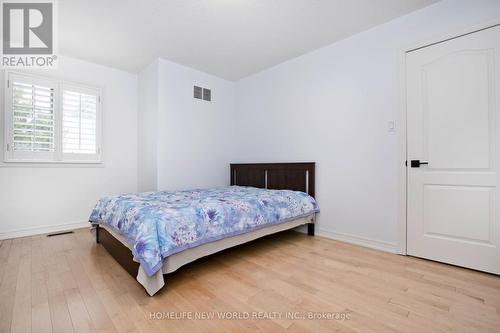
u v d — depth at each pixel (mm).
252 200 2393
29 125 2928
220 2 2164
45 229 3045
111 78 3604
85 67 3361
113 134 3623
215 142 4016
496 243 1895
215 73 3904
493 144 1917
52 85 3100
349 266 2076
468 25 2006
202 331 1247
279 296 1589
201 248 1884
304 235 3076
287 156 3428
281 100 3512
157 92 3305
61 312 1398
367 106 2613
